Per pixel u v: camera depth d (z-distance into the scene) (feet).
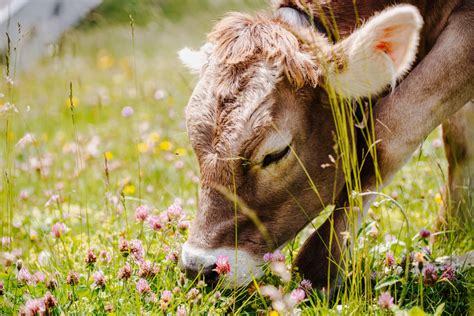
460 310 13.07
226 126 13.00
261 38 13.46
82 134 27.84
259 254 13.50
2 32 35.83
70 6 39.63
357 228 13.66
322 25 14.58
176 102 30.19
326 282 13.52
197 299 12.08
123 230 16.28
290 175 13.50
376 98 14.51
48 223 17.97
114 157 24.49
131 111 20.47
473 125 16.62
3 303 12.89
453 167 17.24
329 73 13.19
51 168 22.94
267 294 12.28
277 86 13.19
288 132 13.28
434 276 12.80
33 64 37.24
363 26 13.44
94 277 13.08
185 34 43.52
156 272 13.38
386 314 12.16
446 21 15.23
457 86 14.17
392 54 13.21
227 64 13.29
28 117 31.24
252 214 13.20
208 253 13.11
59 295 13.12
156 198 19.58
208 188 13.29
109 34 44.01
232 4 43.27
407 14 12.71
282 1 14.85
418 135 13.98
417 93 13.99
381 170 13.96
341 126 12.88
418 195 18.86
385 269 13.51
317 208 14.03
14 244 16.92
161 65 39.50
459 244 16.31
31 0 37.37
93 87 36.06
